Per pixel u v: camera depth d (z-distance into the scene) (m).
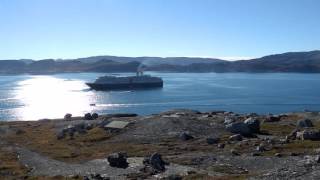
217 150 77.75
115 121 108.69
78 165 69.75
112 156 68.31
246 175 53.41
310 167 50.78
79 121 124.38
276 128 102.62
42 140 99.81
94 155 78.38
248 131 94.75
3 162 74.00
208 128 99.00
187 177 56.25
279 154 69.25
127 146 86.25
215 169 61.56
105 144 91.12
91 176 59.19
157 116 118.81
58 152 83.38
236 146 80.19
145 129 99.50
